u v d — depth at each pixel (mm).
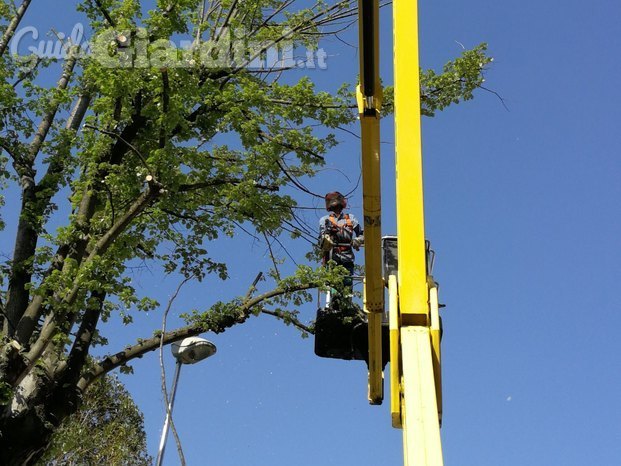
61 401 12797
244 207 13789
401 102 7891
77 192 13742
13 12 14383
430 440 6605
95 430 23328
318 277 12367
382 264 9297
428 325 7426
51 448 14695
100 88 13117
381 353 9391
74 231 13055
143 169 13133
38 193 13617
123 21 13031
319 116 14297
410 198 7656
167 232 14992
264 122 14062
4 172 13711
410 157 7742
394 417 7473
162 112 12812
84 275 12211
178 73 13086
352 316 11227
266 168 13742
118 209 13805
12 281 13406
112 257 13516
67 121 15109
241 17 15078
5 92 12953
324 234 12945
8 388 11555
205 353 13125
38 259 13070
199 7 14938
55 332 12242
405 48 8062
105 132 12797
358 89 8359
